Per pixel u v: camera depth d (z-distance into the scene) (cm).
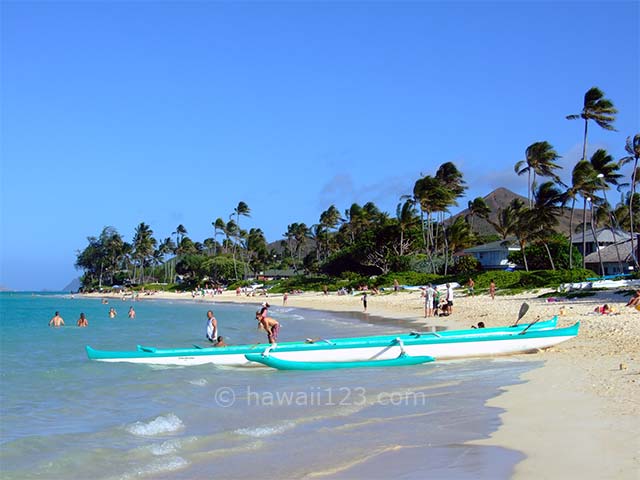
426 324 3138
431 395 1255
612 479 676
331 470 780
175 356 1817
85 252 15312
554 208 5278
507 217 7556
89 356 1902
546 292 4231
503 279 5166
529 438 869
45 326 3947
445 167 7750
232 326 3716
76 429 1054
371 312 4444
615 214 7162
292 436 957
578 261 6097
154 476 786
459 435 917
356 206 10162
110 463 846
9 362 1958
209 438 955
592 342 1856
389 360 1719
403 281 6812
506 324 2669
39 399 1336
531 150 6056
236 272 12381
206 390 1411
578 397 1113
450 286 3500
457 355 1789
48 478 793
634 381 1212
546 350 1794
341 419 1066
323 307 5553
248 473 784
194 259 13250
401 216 7838
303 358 1756
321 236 11625
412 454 830
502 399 1157
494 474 725
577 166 5038
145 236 14775
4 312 6481
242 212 12788
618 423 907
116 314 5741
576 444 820
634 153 5088
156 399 1314
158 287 13762
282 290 9244
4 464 852
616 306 2809
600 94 5222
